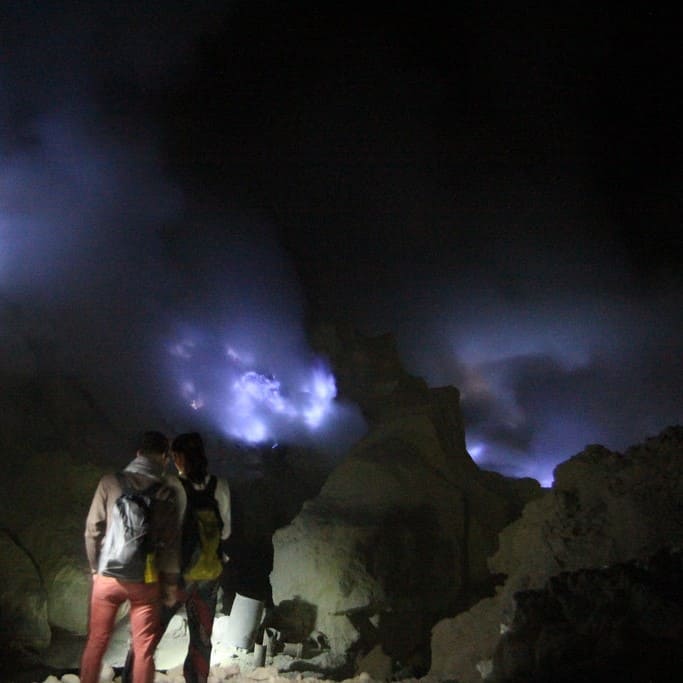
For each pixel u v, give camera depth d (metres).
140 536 4.52
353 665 9.97
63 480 10.84
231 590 12.54
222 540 5.02
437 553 11.64
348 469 12.18
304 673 8.66
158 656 9.12
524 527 7.67
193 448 5.02
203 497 4.91
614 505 6.57
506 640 4.76
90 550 4.60
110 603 4.58
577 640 4.35
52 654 9.37
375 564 10.84
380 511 11.66
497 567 8.05
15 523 10.23
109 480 4.66
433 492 12.04
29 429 11.08
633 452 6.98
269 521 14.25
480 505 12.48
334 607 10.54
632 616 4.32
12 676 8.20
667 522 6.05
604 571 4.82
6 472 10.49
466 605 11.41
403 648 10.73
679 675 3.91
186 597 4.89
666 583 4.61
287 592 10.91
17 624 9.29
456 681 6.77
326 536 10.98
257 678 7.33
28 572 9.59
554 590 4.86
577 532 6.78
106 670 6.41
